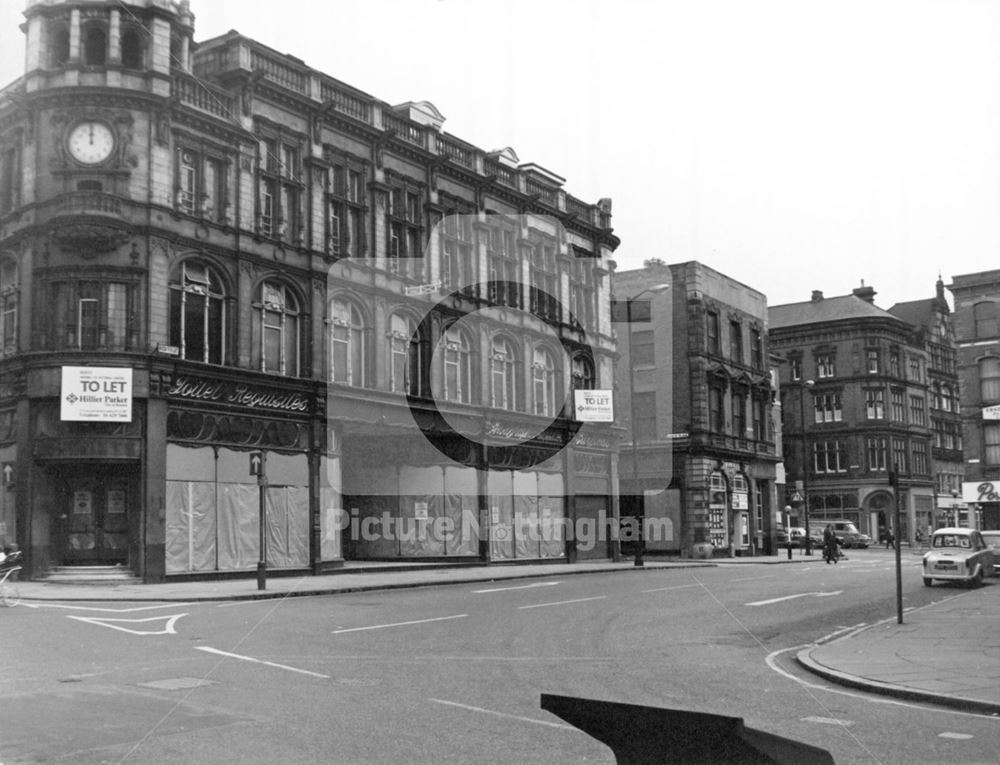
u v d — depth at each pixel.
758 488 50.25
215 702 8.05
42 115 25.66
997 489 45.78
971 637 14.01
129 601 20.33
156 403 25.19
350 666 10.41
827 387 75.31
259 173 28.45
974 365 47.19
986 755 6.65
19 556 24.06
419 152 32.19
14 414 25.25
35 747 6.38
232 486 26.53
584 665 10.78
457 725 7.01
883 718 8.16
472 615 16.48
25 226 25.47
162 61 26.16
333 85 30.45
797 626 16.06
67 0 25.38
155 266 25.67
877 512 73.38
